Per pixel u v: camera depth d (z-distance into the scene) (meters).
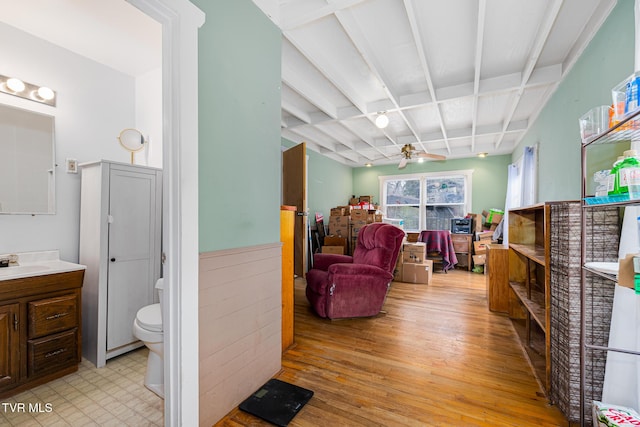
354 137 5.05
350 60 2.63
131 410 1.59
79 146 2.40
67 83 2.34
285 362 2.06
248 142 1.69
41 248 2.18
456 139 4.88
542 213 2.75
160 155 2.61
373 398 1.64
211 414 1.41
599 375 1.44
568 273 1.49
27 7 1.88
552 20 1.91
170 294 1.25
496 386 1.76
